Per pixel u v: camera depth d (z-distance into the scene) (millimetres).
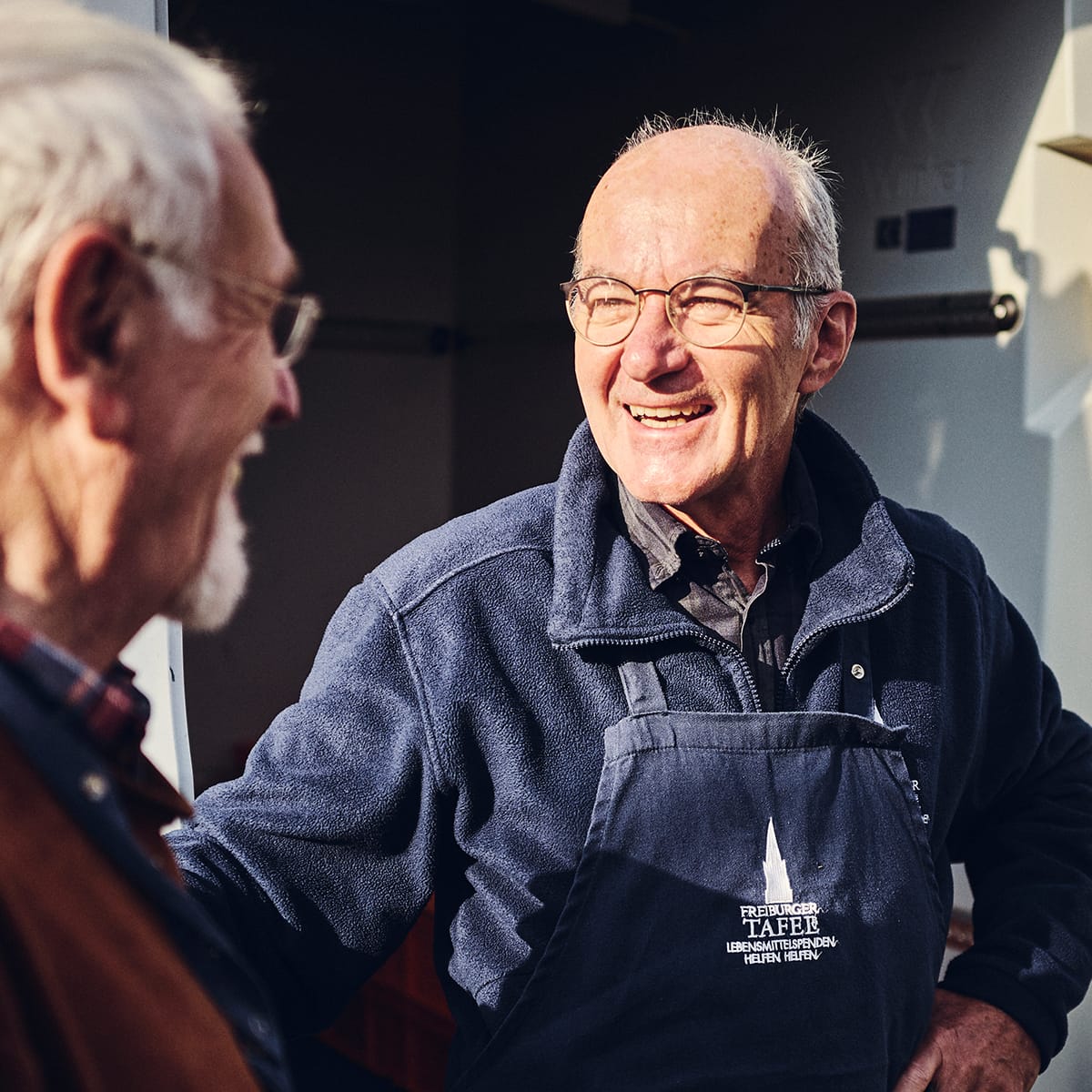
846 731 1352
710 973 1258
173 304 740
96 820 684
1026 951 1495
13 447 715
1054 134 2281
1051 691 1674
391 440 4004
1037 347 2355
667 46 3117
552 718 1339
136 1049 652
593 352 1360
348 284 3846
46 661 719
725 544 1422
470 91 3900
